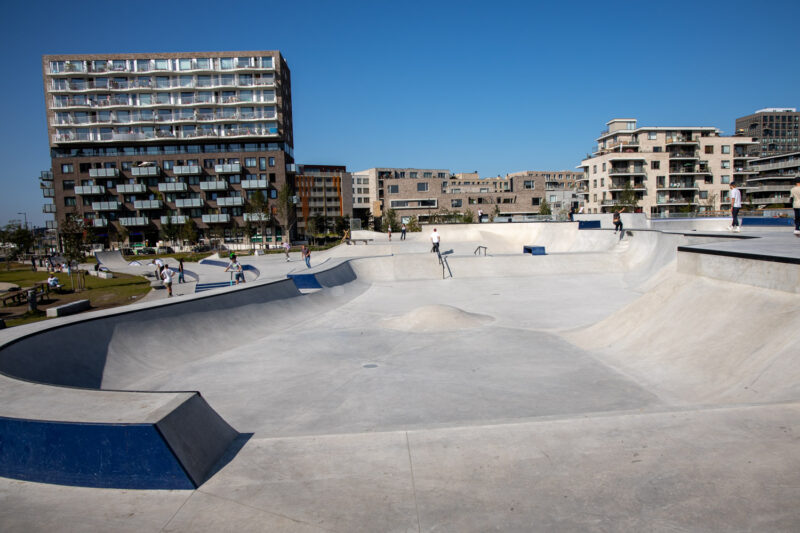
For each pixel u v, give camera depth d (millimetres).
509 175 118500
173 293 21312
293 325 11688
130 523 2875
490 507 2863
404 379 7359
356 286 17375
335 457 3594
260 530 2754
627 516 2699
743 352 6078
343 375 7656
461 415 5816
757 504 2721
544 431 3834
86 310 17188
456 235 36531
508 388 6746
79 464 3328
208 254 46969
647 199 57125
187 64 56219
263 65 57250
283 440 3910
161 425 3287
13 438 3434
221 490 3199
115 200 57031
